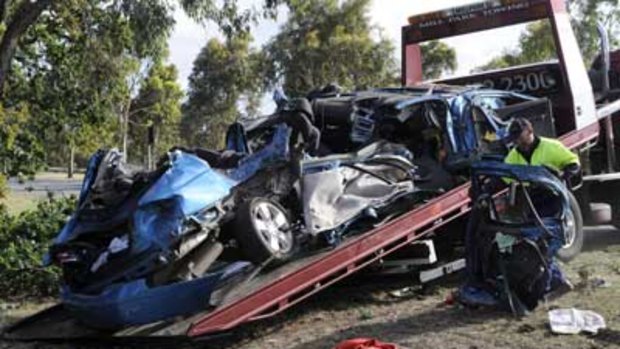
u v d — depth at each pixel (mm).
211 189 7195
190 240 6969
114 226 7055
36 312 8766
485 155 9250
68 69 17703
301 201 8062
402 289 8938
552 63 11312
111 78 17734
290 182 8023
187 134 59906
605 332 6719
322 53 52031
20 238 10367
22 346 7473
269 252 7477
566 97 11086
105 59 17391
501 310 7605
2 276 9812
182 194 6906
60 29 17344
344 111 9461
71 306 7117
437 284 9086
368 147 9008
